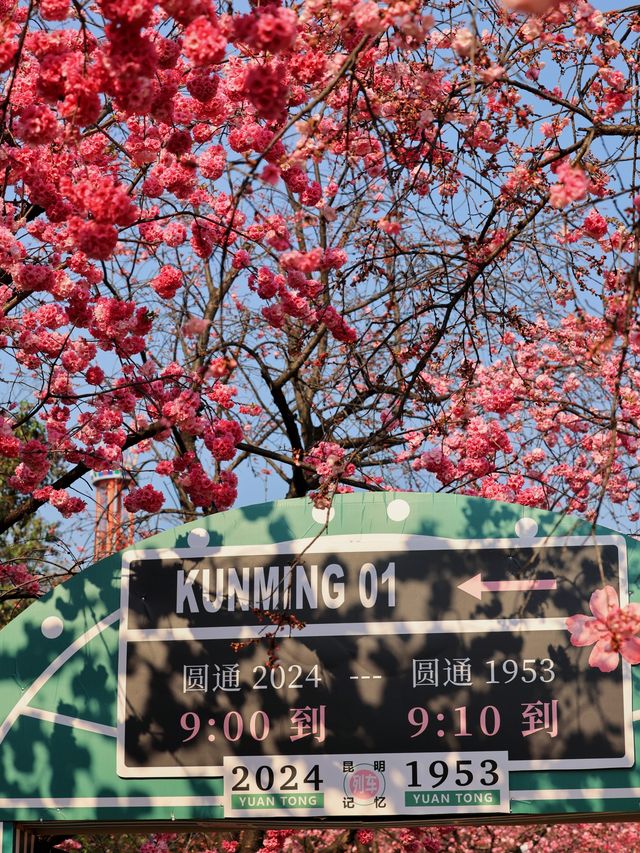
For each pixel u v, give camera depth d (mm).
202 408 7270
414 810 6117
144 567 6605
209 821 6305
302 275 6582
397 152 5602
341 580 6438
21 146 6672
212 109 6715
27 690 6488
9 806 6320
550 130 6926
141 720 6398
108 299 7199
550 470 9461
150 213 7887
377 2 4500
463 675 6258
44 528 12250
